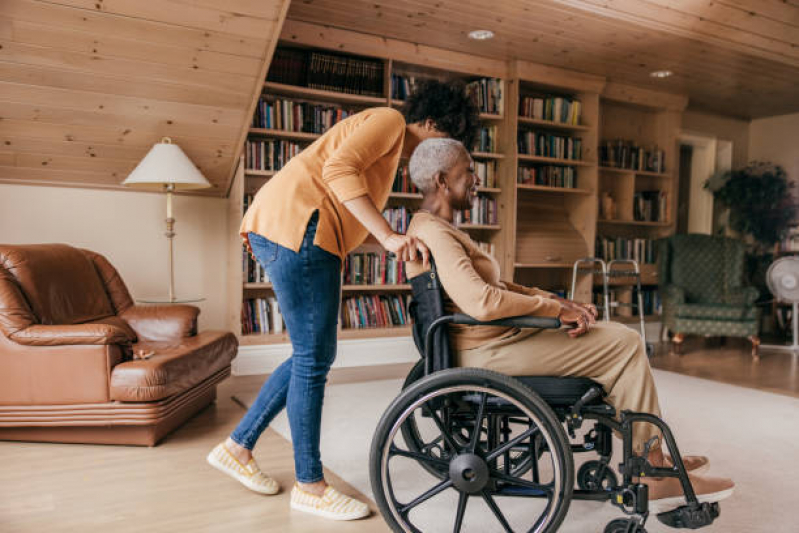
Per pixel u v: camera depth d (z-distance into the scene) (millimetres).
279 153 4059
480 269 1610
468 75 4887
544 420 1434
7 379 2436
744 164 6719
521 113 4945
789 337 6000
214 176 3992
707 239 5582
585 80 5109
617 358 1539
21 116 3229
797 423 2973
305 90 4059
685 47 4453
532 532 1474
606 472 1765
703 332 5012
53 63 3023
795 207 6211
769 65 4879
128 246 3906
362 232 1862
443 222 1599
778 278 5438
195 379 2750
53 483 2082
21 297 2527
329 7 3740
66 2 2775
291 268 1721
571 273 5398
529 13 3803
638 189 6090
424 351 1631
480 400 1501
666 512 1528
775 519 1844
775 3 4145
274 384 1979
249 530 1740
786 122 6414
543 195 5371
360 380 3834
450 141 1632
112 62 3111
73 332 2410
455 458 1484
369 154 1622
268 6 3057
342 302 4344
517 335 1580
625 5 3770
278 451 2451
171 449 2457
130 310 3172
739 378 4098
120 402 2428
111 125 3430
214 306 4199
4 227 3566
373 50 4234
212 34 3113
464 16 3863
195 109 3506
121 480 2119
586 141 5312
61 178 3660
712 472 2258
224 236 4227
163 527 1751
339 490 2047
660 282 5539
